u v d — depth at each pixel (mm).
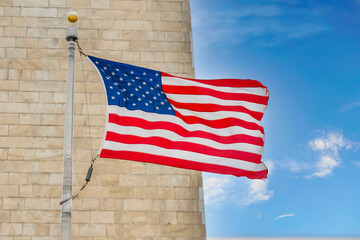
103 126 18062
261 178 14656
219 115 15062
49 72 18688
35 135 17688
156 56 19406
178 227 16953
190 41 19844
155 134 13938
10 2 19625
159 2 20391
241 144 14719
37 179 17062
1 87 18219
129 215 16922
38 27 19375
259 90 15703
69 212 11672
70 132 12289
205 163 14227
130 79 14492
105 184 17234
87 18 19688
